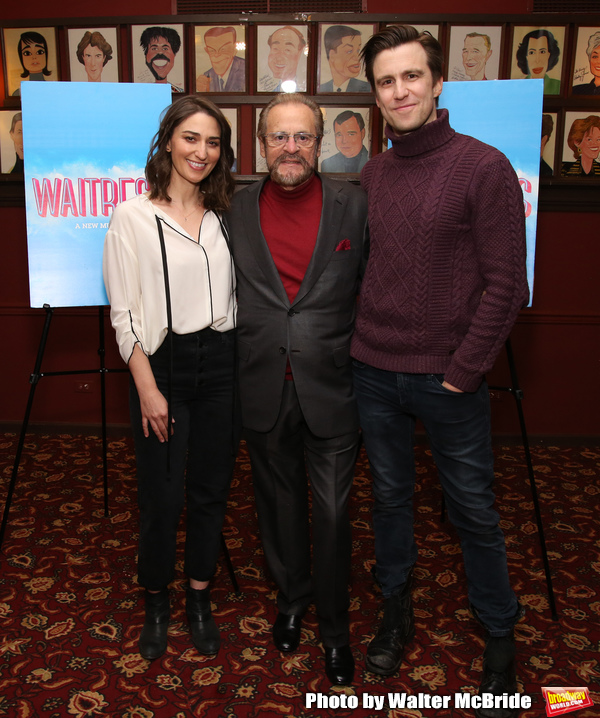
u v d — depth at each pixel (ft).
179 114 5.27
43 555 8.04
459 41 11.16
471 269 5.15
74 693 5.61
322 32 11.21
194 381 5.65
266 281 5.56
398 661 5.87
